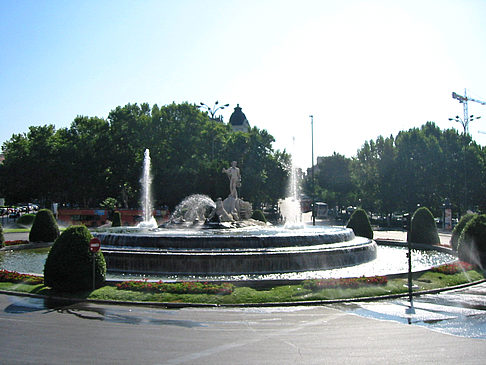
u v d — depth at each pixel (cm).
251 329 1317
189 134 7369
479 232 2538
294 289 1781
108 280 1888
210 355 1080
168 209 7744
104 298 1688
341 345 1164
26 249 3512
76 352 1096
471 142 6844
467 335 1259
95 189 7875
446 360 1049
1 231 3422
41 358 1052
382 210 6756
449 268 2247
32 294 1777
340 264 2489
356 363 1030
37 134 8006
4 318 1431
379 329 1320
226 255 2247
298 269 2334
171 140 7388
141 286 1767
